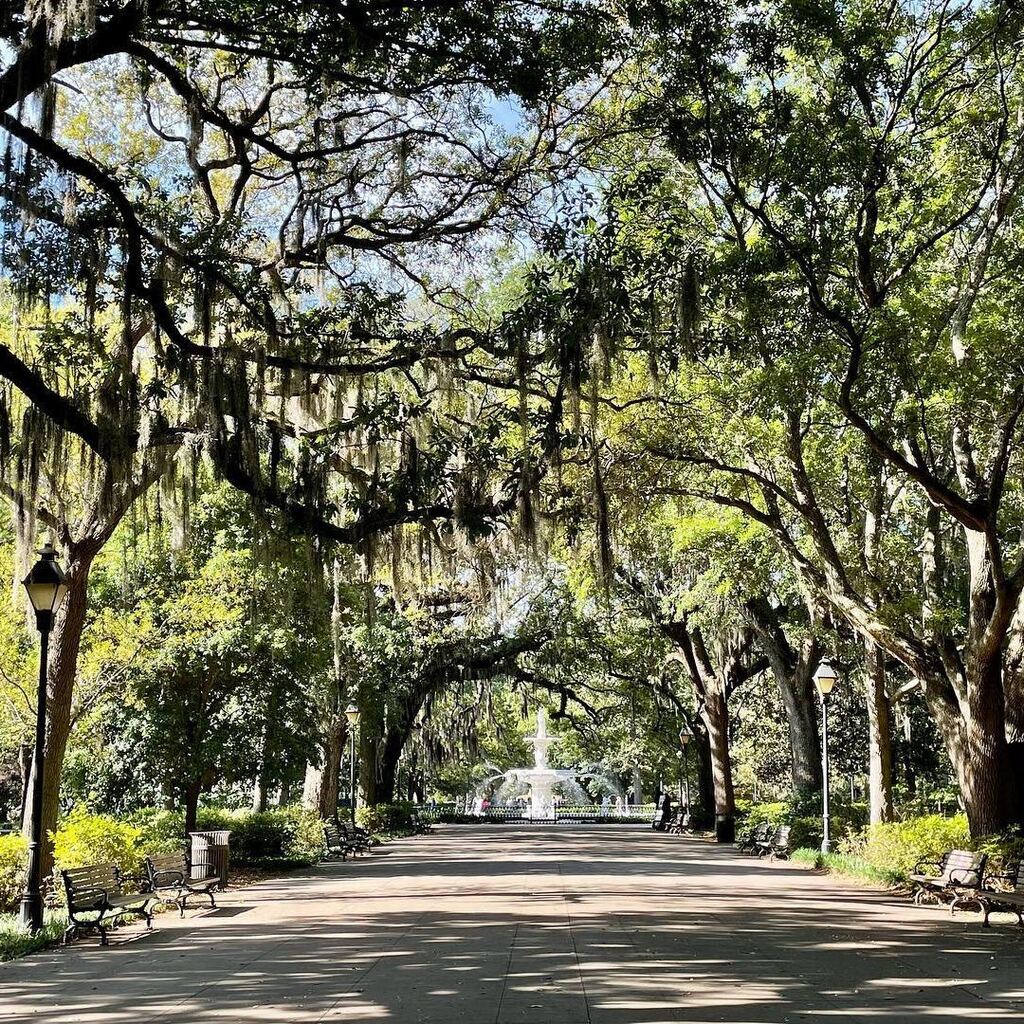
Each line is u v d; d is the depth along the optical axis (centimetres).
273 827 2647
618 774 6675
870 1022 824
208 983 1015
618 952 1195
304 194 1711
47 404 1347
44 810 1614
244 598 2241
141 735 2294
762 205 1602
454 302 2153
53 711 1639
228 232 1538
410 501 1625
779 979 1021
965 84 1656
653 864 2622
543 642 4338
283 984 1004
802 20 1508
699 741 4600
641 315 1553
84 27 1095
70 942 1302
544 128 1734
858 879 2150
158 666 2242
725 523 2427
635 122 1644
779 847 2781
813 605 2544
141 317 1515
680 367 2009
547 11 1416
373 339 1725
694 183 1902
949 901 1731
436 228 1783
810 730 3241
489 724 6222
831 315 1576
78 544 1664
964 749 1881
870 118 1636
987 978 1030
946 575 2716
